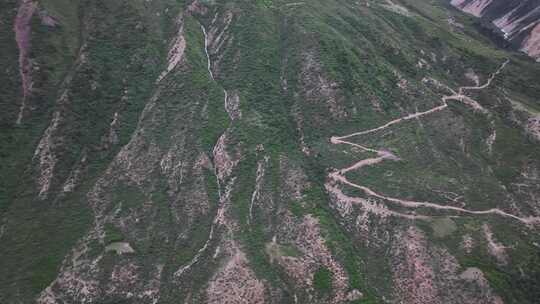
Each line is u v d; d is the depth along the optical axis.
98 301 72.81
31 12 101.31
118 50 104.50
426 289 76.31
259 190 88.19
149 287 75.06
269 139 96.56
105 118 95.44
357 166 95.31
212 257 78.06
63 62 99.75
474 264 78.69
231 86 106.62
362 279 77.06
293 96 107.69
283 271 77.19
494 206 90.38
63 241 79.06
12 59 95.75
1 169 85.00
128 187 87.12
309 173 93.25
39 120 92.06
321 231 81.31
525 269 79.56
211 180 89.25
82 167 88.50
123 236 80.50
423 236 82.81
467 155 101.44
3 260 75.88
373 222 85.81
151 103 98.88
